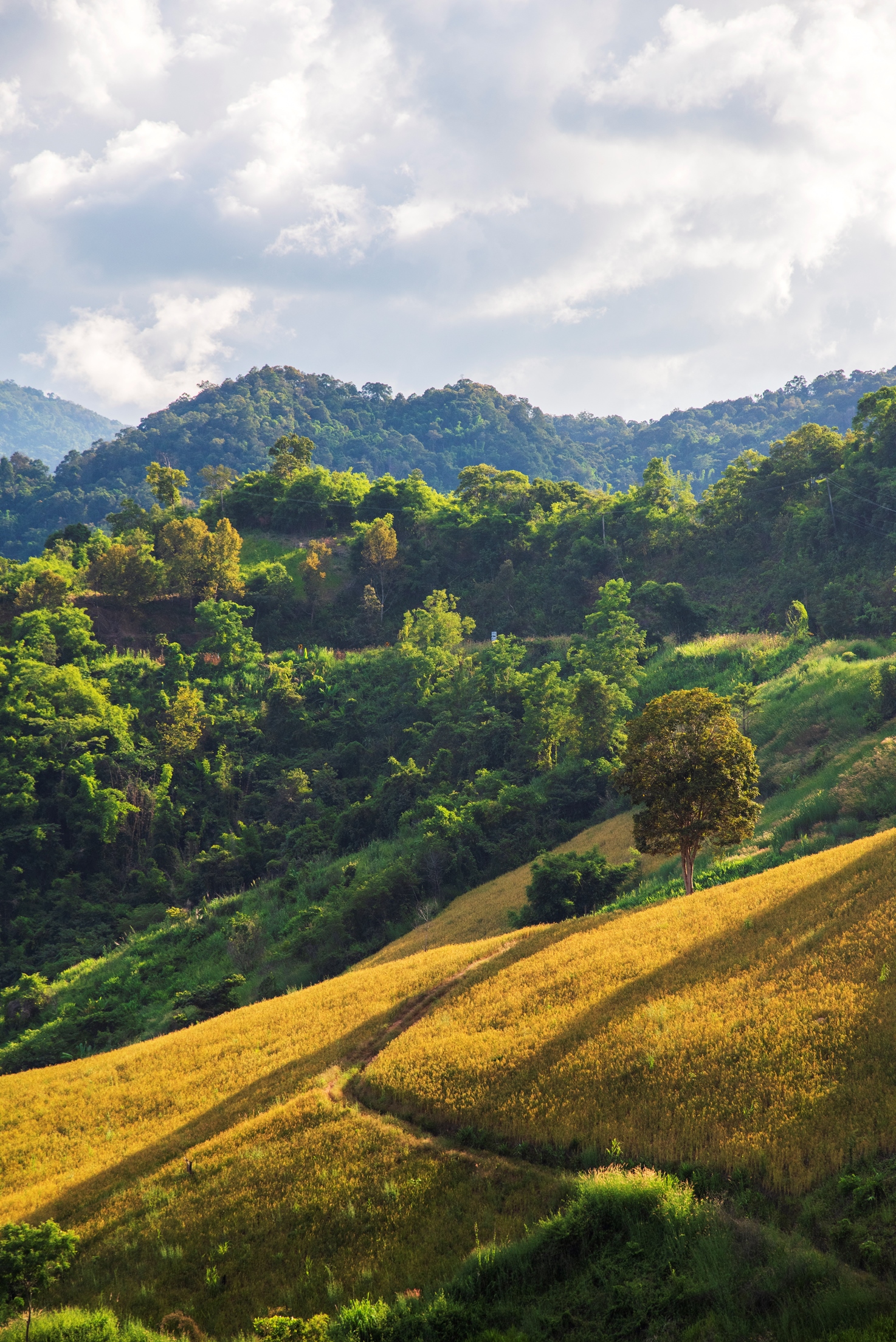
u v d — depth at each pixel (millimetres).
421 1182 20688
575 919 47469
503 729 98312
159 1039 47500
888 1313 12719
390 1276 17703
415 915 72375
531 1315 15312
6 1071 62406
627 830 72625
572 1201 17703
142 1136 31000
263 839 97062
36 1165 30344
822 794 55188
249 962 72375
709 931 33250
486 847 79000
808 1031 21547
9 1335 18344
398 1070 27469
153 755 107625
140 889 93500
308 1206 21078
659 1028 24688
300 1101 28203
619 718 89312
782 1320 13219
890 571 107562
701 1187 17125
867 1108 17750
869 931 26953
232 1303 18531
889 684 66750
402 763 105250
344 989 45250
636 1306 14672
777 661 93688
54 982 78188
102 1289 20422
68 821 98188
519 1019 29609
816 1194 15859
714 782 44438
